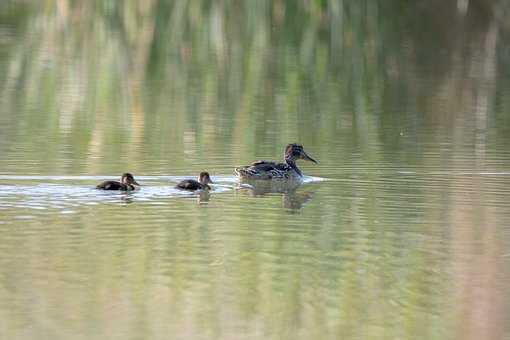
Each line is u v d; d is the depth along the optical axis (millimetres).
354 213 17516
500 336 12094
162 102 28234
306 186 19797
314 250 15211
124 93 29344
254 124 25812
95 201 17797
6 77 31031
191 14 40312
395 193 19047
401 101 29531
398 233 16250
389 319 12586
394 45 38312
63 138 23438
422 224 16781
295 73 32938
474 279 14016
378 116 27344
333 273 14172
